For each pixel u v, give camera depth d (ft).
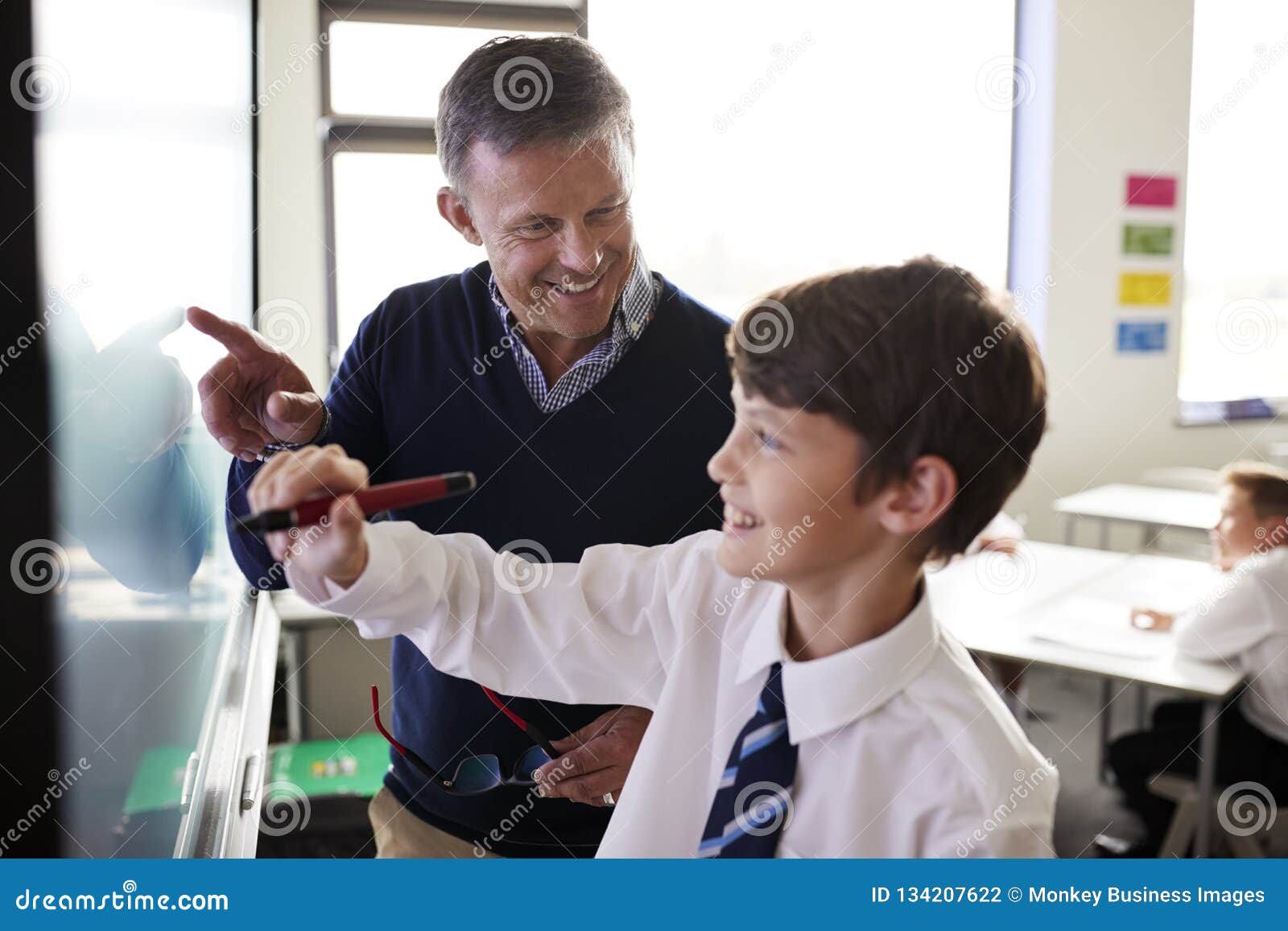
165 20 2.38
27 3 1.21
